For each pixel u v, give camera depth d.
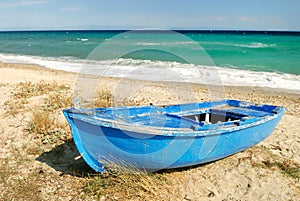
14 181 4.93
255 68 18.94
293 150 6.45
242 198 4.66
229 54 27.19
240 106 7.29
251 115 6.31
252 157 5.95
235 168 5.48
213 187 4.91
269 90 13.20
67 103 9.20
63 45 42.19
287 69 18.52
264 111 6.91
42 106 8.89
